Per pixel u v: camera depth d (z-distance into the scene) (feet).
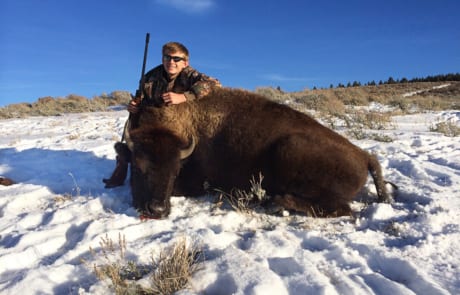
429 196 14.93
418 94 106.93
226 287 9.23
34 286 9.47
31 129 43.50
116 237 12.30
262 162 15.65
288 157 14.82
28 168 22.72
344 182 14.46
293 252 11.00
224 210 15.14
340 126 34.81
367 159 15.42
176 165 14.53
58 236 12.83
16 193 17.83
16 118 63.77
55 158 24.97
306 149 14.70
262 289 8.75
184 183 16.44
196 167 16.66
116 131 37.06
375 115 39.22
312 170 14.64
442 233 11.85
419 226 12.41
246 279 9.18
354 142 26.73
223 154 16.28
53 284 9.71
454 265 10.12
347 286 9.00
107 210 15.31
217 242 11.79
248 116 16.07
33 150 27.94
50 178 20.17
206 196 16.96
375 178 15.34
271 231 12.40
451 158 21.93
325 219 14.14
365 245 11.19
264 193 14.99
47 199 17.30
